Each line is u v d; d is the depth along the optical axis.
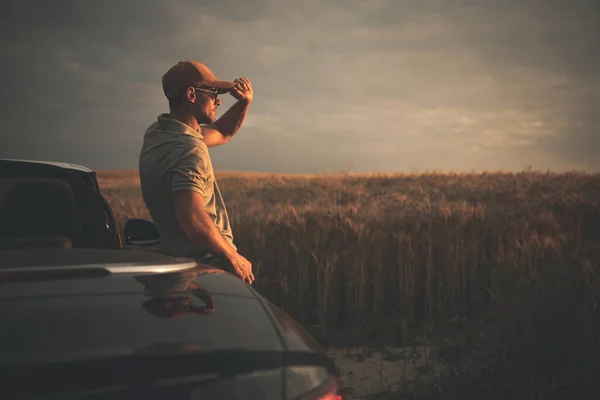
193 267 1.99
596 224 8.86
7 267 1.66
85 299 1.52
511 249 6.71
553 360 4.38
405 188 16.16
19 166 2.81
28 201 2.50
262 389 1.34
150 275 1.79
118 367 1.21
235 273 2.74
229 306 1.66
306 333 1.74
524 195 12.69
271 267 7.37
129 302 1.54
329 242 7.09
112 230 2.98
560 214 9.24
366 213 8.70
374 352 5.61
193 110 2.97
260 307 1.74
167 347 1.31
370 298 7.18
